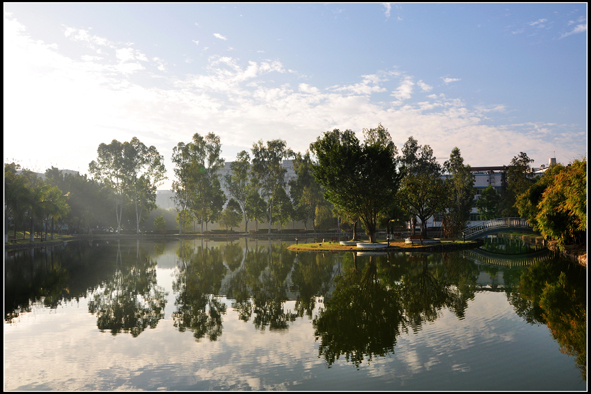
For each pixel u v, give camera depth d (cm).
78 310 1744
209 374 1022
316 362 1097
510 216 7956
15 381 988
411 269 2908
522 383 938
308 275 2670
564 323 1454
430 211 5153
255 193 9019
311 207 8544
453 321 1501
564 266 3016
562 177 3203
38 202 5862
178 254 4331
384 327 1429
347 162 4269
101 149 9194
